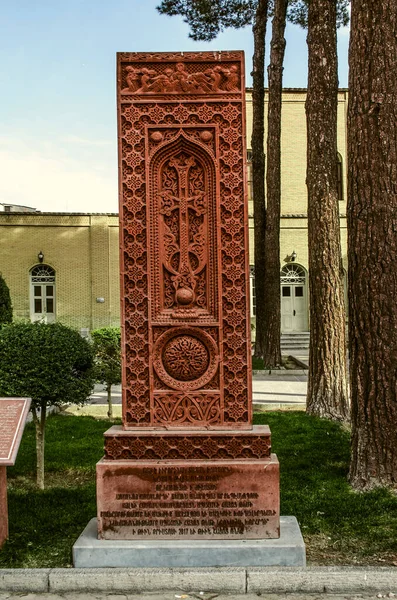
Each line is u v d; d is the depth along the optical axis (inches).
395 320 208.4
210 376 162.7
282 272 1063.0
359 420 215.2
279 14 626.8
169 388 163.3
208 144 163.9
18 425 175.8
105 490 156.9
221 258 163.2
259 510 155.9
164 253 164.7
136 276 163.8
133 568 149.9
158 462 157.5
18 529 182.5
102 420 371.2
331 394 356.8
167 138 164.1
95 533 160.9
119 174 164.1
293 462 253.9
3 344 212.1
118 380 369.1
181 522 156.3
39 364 210.4
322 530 178.1
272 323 662.5
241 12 700.0
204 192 165.0
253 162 713.6
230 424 162.6
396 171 207.8
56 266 990.4
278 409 402.0
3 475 173.8
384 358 208.7
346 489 212.8
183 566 151.0
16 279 986.7
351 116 215.9
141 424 162.9
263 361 692.7
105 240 995.3
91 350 232.7
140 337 163.6
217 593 146.5
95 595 145.8
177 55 164.2
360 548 165.2
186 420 162.9
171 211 164.9
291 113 1072.8
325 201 355.9
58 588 147.6
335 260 357.7
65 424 352.5
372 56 210.5
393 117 208.7
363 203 210.5
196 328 163.0
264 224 722.2
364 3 212.7
